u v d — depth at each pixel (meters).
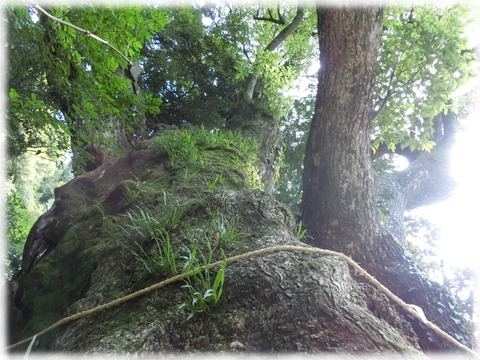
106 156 4.91
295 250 1.67
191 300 1.47
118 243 2.03
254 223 2.09
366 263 2.92
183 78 8.10
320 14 3.13
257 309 1.39
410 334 1.73
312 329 1.24
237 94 8.12
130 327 1.37
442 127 6.71
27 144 3.84
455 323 2.40
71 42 2.86
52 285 2.25
